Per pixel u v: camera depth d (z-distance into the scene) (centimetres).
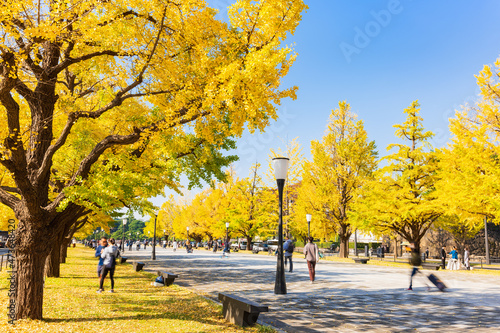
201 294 995
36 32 483
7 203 675
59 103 845
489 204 1775
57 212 681
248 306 600
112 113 1037
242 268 1942
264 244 5178
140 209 1425
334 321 702
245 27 682
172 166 1042
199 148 1105
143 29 682
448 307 855
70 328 587
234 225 4475
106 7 603
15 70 546
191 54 745
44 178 692
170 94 776
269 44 639
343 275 1630
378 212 2519
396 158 2575
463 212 1994
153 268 1908
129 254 3694
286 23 656
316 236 3409
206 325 632
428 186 2547
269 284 1260
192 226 5669
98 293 961
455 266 2114
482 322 696
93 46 696
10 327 580
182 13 632
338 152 3098
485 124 1816
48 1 528
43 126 688
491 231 3634
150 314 710
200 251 4772
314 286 1226
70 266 1808
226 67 618
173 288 1102
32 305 641
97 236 9969
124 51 686
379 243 5178
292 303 897
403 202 2391
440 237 3869
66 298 859
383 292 1095
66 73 993
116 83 817
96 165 743
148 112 1055
